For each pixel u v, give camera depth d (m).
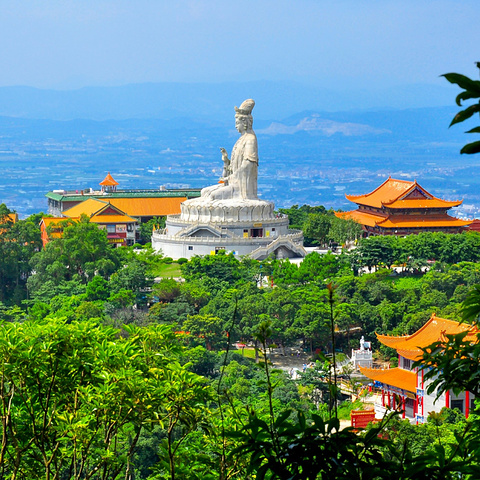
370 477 52.41
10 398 95.50
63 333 96.56
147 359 100.75
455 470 53.06
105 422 94.31
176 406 92.12
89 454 97.56
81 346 97.50
